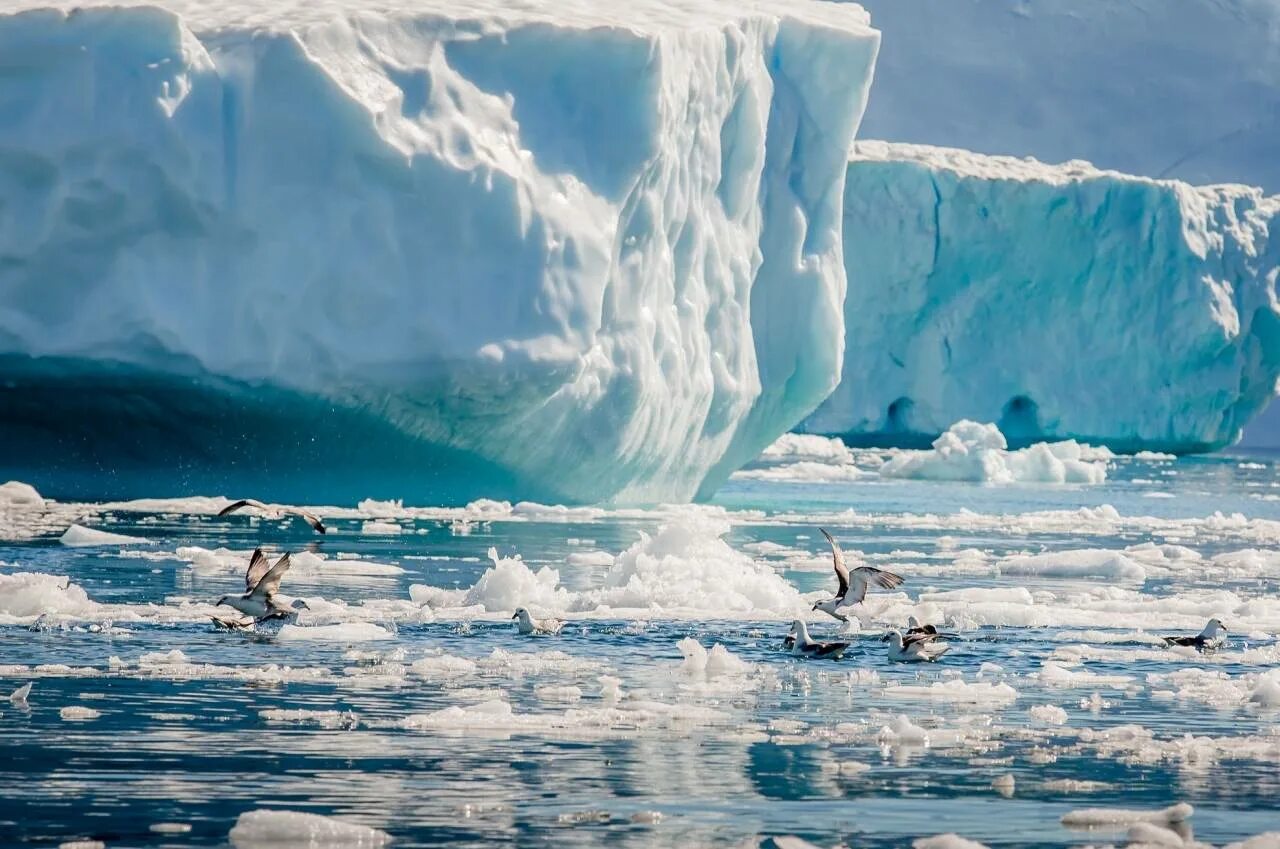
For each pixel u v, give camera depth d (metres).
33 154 106.31
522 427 113.62
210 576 78.06
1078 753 43.81
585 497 124.00
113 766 39.62
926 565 98.56
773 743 44.06
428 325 107.50
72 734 43.00
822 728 46.00
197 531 100.00
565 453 118.00
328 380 107.31
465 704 48.41
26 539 92.31
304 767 39.91
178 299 107.19
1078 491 192.12
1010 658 61.19
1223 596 83.12
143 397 110.62
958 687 53.00
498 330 108.50
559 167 112.88
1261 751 44.16
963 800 38.44
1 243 106.88
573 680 53.56
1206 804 38.62
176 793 37.22
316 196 107.56
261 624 62.94
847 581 58.94
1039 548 115.31
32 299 107.56
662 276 122.50
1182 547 115.00
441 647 59.88
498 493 119.94
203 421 111.81
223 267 107.62
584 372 114.50
